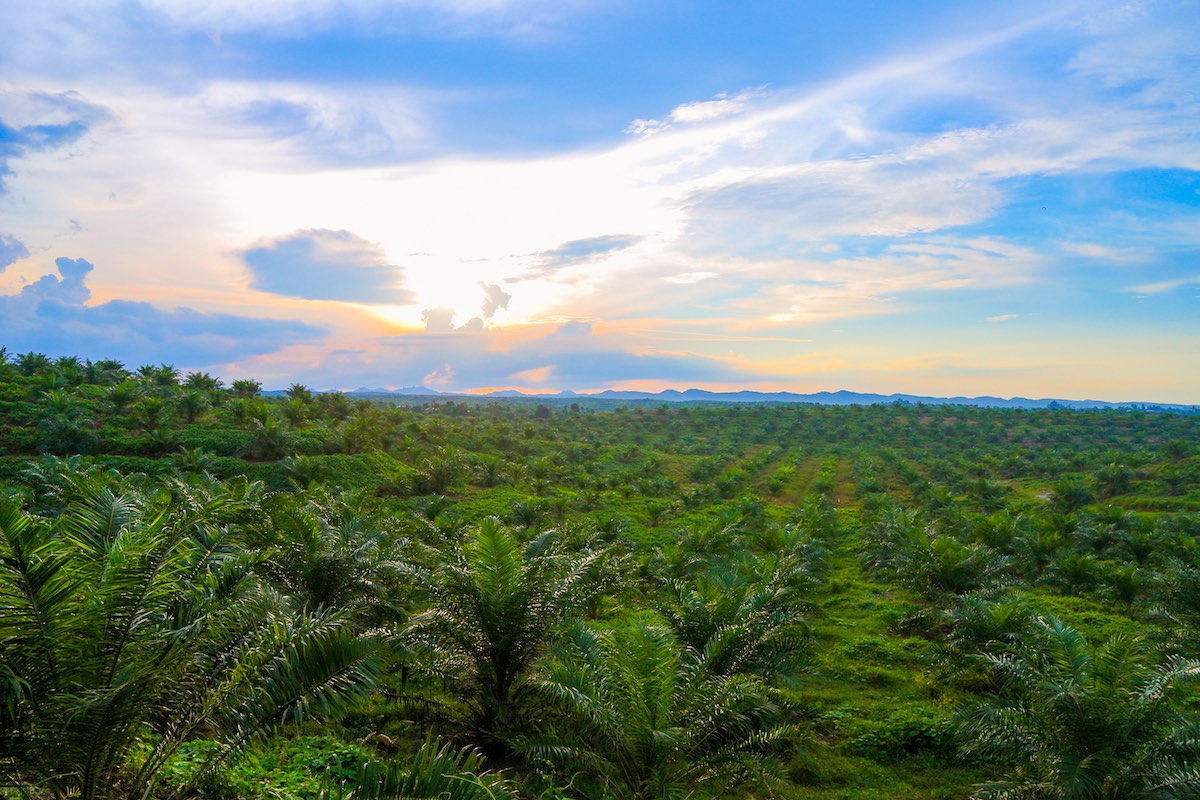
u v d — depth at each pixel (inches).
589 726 356.8
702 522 1681.8
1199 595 727.1
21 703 199.6
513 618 409.1
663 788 322.3
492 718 412.5
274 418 1978.3
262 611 276.4
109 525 266.8
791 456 3750.0
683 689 362.9
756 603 528.1
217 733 236.2
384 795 199.0
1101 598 930.7
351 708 415.5
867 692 578.2
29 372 2346.2
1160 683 333.4
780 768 357.1
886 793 413.7
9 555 196.9
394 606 544.1
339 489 1354.6
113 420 1859.0
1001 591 763.4
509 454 2748.5
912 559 820.6
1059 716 341.1
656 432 4889.3
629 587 732.0
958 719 414.0
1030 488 2583.7
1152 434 4288.9
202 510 278.7
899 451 4099.4
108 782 220.8
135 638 222.4
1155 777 313.0
